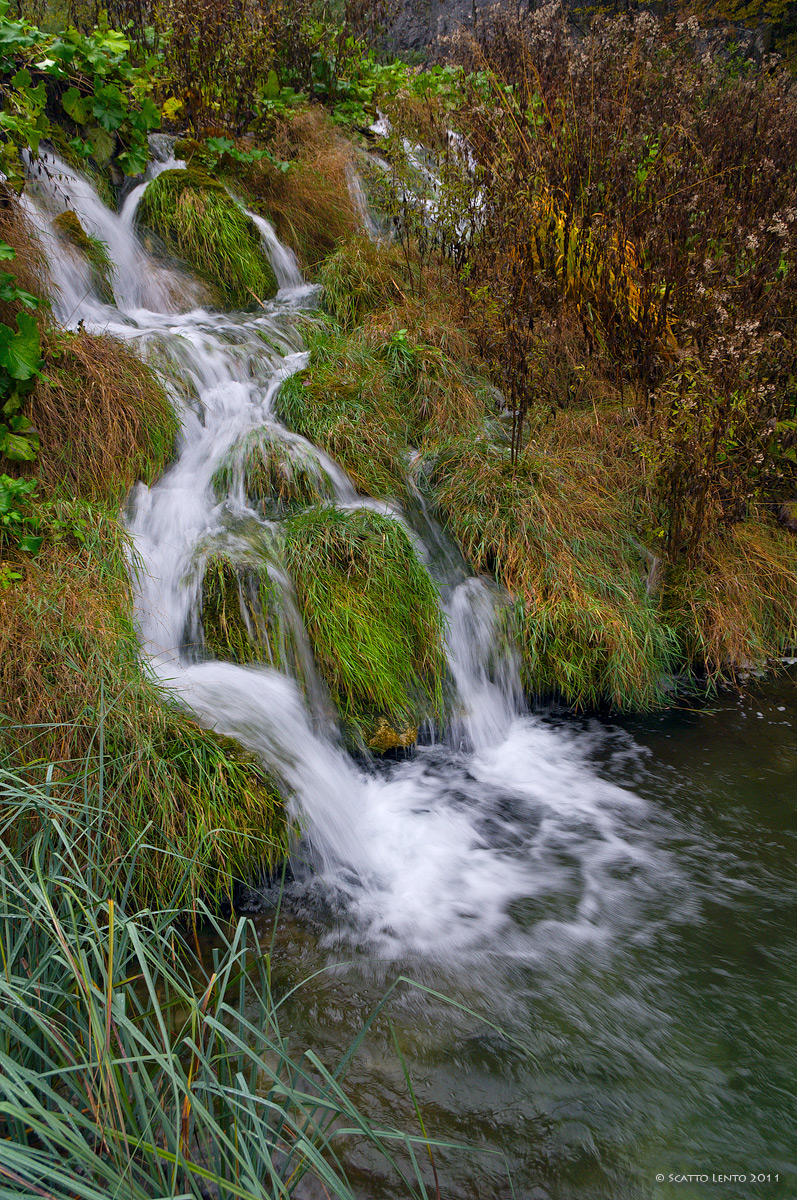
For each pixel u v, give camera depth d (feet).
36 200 18.54
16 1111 5.03
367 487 16.37
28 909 7.22
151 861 9.79
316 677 13.66
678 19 32.81
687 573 16.76
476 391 19.01
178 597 13.56
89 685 10.59
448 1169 7.20
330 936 10.13
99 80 20.39
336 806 12.23
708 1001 9.11
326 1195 6.86
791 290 18.43
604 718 15.15
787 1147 7.48
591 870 11.32
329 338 19.75
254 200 23.16
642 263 18.39
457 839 12.05
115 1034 6.48
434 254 22.44
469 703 14.74
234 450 15.78
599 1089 8.04
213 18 23.39
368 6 30.94
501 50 25.71
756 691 15.69
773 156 22.31
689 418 15.71
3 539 12.53
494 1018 8.87
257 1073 6.66
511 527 16.20
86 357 15.14
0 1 17.17
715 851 11.60
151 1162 5.76
